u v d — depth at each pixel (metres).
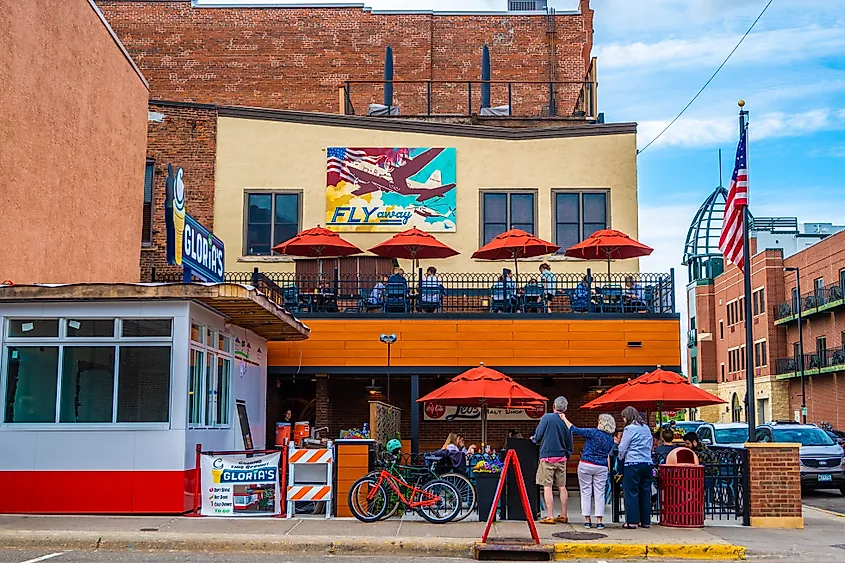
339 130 24.88
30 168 18.38
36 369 15.26
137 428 15.05
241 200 24.69
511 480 15.38
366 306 21.86
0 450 14.99
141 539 12.67
